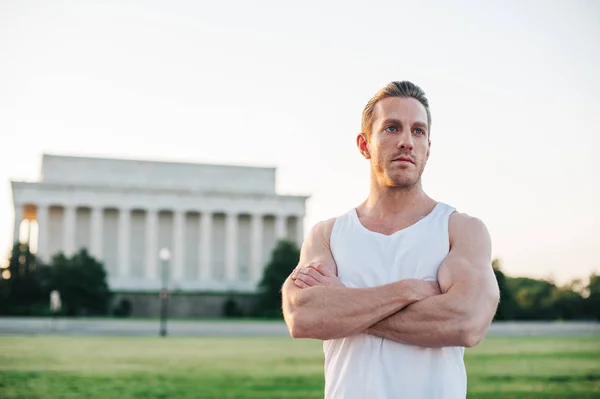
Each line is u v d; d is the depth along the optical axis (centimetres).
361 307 327
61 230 12344
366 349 335
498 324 6969
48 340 4219
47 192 11994
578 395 1753
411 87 363
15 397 1758
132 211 12638
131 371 2395
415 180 357
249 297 10838
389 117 354
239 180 13125
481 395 1753
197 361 2792
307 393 1839
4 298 9594
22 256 10012
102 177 12612
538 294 8450
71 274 10000
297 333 339
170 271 12444
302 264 370
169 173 12888
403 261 345
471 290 324
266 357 2980
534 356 2919
